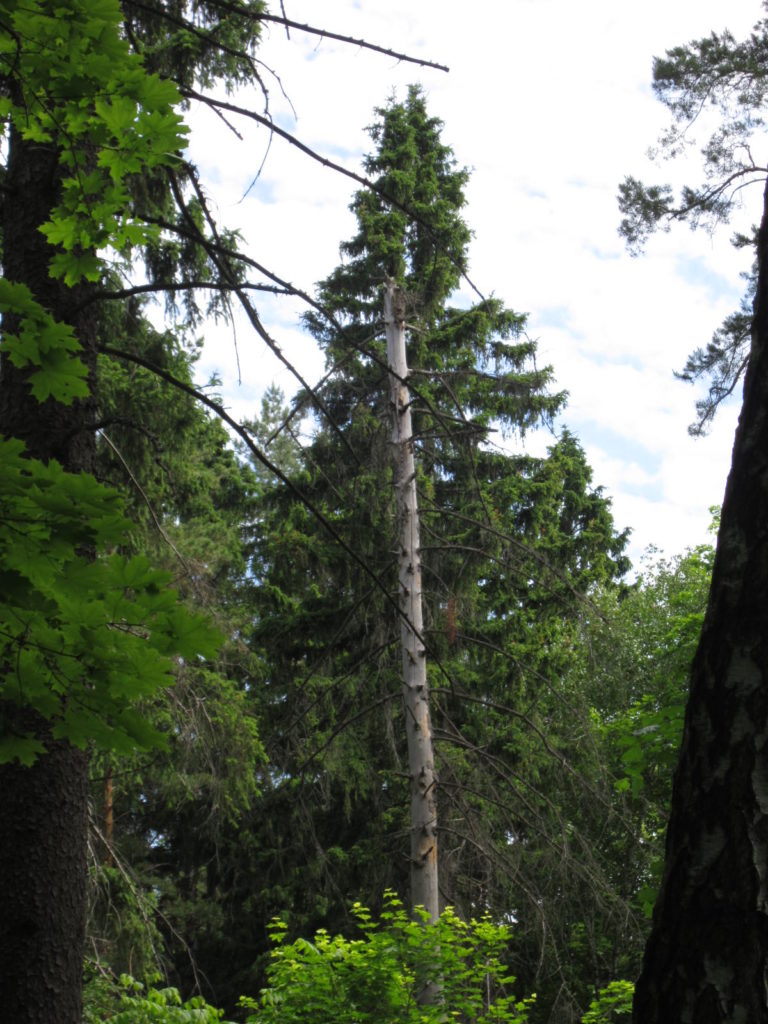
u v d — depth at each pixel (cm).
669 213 1175
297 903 1745
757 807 261
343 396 1095
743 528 282
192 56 760
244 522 1998
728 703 271
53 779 401
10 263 452
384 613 1256
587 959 1424
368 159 1775
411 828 1053
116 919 963
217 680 1184
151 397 1049
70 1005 392
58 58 322
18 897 390
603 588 2069
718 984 252
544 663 1530
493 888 1073
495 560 1099
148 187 866
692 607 1445
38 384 328
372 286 1608
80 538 261
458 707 1568
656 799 1188
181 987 1806
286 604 1723
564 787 1177
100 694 291
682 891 264
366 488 1312
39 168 455
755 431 289
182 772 1157
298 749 1162
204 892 2133
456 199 1769
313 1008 811
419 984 840
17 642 279
